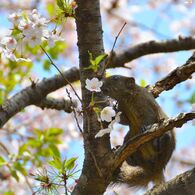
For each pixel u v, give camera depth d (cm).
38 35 779
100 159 790
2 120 1097
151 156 1101
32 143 1380
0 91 1434
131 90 1164
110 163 783
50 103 1229
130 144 767
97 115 774
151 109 1142
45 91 1220
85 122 812
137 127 1130
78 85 1862
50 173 820
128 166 1068
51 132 1398
